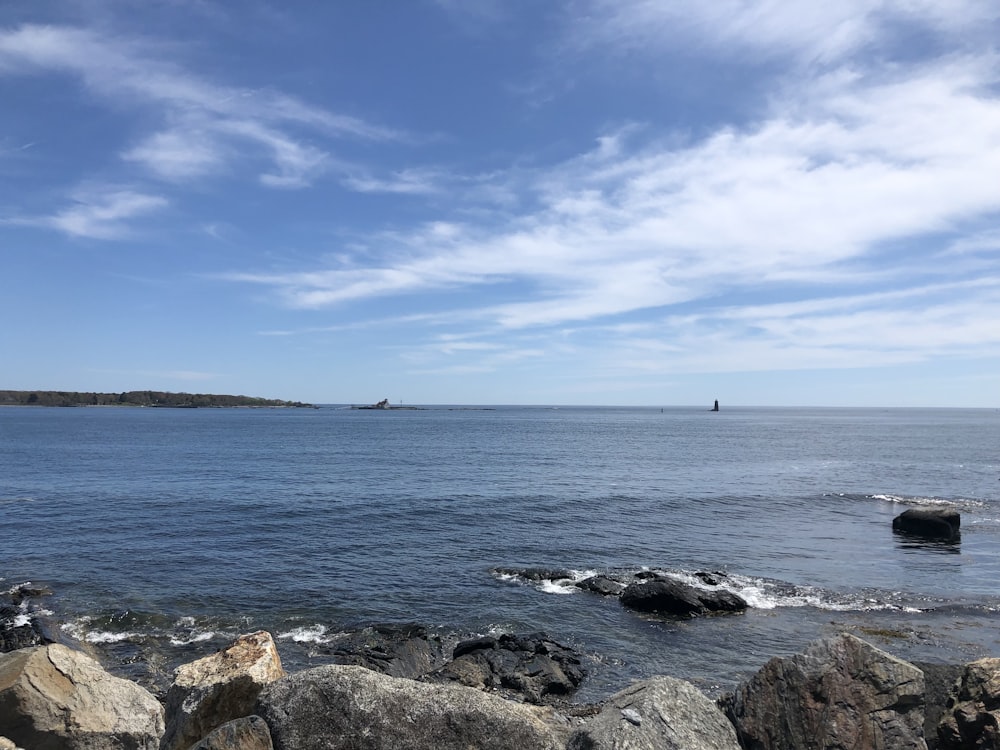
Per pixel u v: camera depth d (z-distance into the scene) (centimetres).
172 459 7044
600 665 1848
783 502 4553
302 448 8800
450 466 6625
